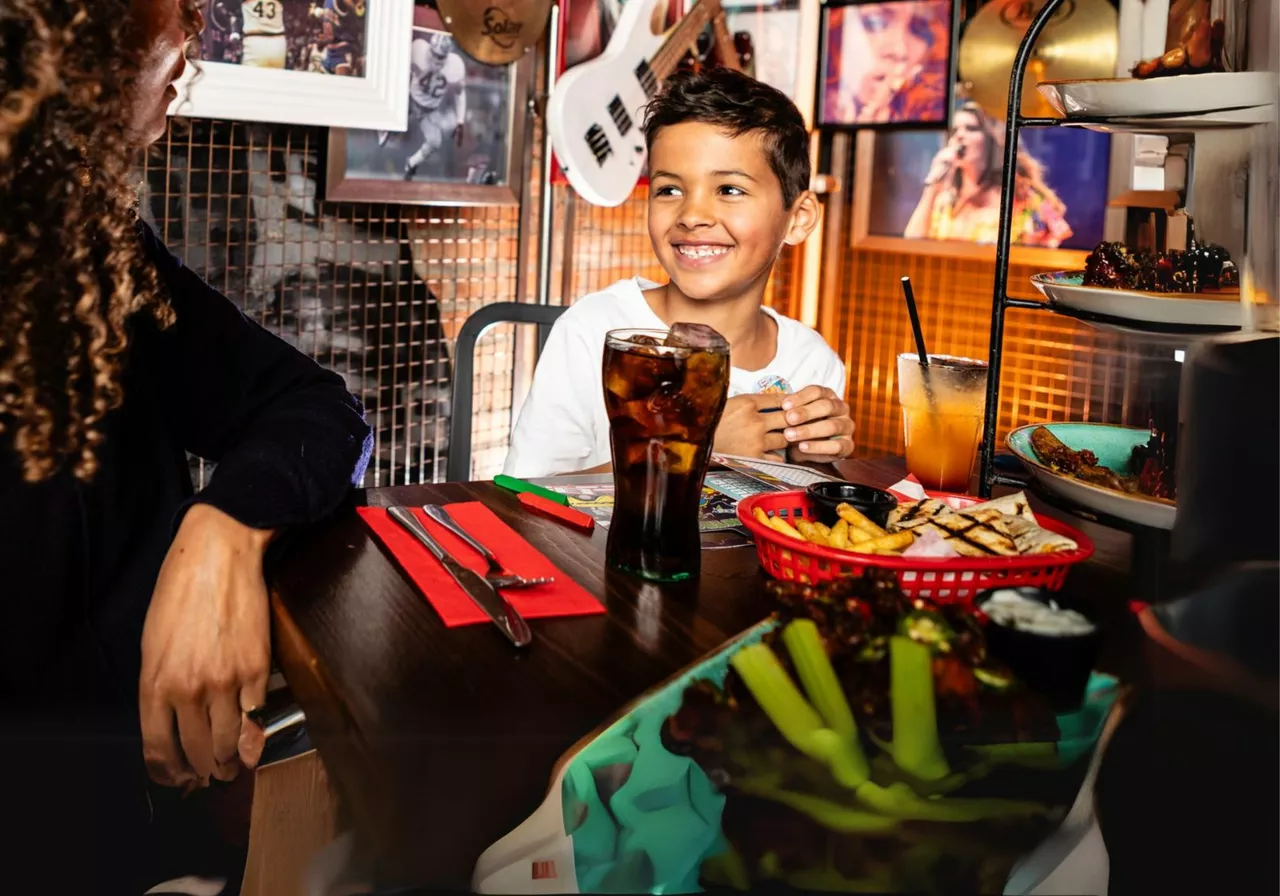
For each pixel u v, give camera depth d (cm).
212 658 78
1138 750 63
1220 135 85
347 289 259
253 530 81
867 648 60
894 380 311
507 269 295
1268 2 82
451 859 59
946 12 282
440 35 257
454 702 60
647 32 270
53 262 82
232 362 105
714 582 81
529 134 286
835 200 318
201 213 231
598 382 165
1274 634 66
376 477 273
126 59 85
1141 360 251
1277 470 70
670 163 155
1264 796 63
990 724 60
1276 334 74
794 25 312
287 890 88
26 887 91
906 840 60
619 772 60
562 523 95
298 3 227
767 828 60
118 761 94
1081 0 261
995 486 115
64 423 86
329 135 243
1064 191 268
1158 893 63
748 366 169
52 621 92
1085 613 62
